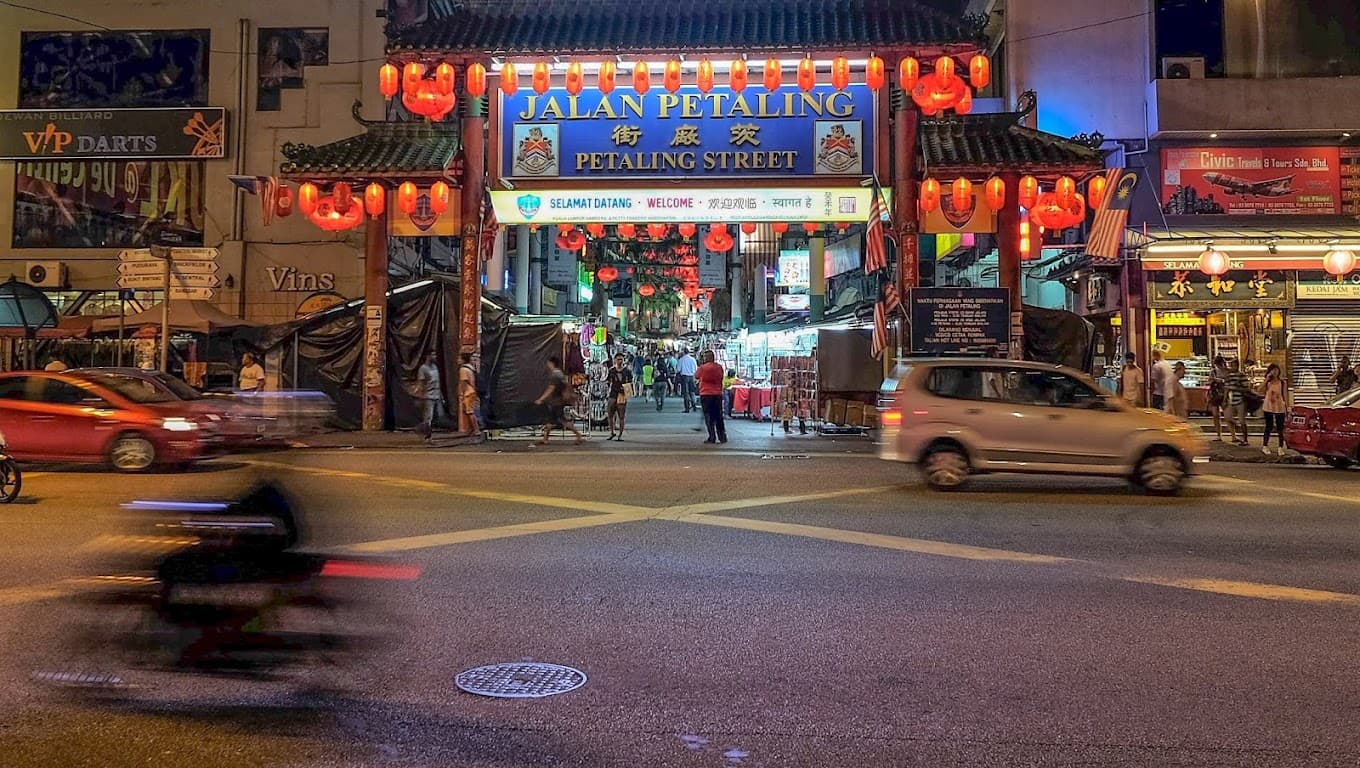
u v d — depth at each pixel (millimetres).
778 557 7309
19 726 3975
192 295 16469
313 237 21906
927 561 7188
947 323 16625
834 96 17047
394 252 22922
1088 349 17391
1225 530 8508
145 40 22453
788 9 17266
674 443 17359
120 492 10312
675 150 17266
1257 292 20000
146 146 22047
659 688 4484
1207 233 18953
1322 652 5035
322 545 5801
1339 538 8148
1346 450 13258
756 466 13477
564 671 4715
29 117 22078
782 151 17094
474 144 17609
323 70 22062
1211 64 20703
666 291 46094
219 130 21953
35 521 8547
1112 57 21203
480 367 18594
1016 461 10859
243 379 17906
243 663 4648
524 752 3748
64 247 22125
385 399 18422
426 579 6543
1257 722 4078
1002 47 23359
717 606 5926
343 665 4734
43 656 4832
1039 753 3756
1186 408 16906
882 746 3824
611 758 3701
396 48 16703
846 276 29250
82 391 12367
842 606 5930
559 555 7336
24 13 22422
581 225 18938
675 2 17609
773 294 34906
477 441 17266
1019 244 16703
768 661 4891
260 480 5164
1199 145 20609
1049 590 6332
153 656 4699
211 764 3609
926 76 15711
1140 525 8742
